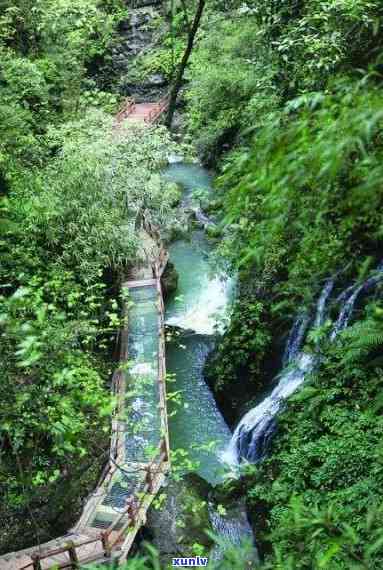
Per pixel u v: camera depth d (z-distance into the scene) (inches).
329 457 344.5
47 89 661.9
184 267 702.5
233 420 502.0
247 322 518.0
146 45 1111.0
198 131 898.7
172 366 573.0
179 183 850.1
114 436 451.2
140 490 398.0
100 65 1080.2
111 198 509.4
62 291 437.4
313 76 356.8
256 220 156.8
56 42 749.3
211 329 615.2
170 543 384.8
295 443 386.6
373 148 103.5
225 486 427.2
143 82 1067.3
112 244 495.2
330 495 322.7
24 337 187.9
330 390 382.6
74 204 479.2
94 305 434.9
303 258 153.9
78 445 358.3
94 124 588.7
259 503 407.5
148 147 567.8
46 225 463.2
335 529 117.3
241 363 519.5
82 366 339.3
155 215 627.5
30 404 231.3
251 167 105.0
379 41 321.7
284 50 390.0
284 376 466.6
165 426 454.9
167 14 1079.0
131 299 605.6
